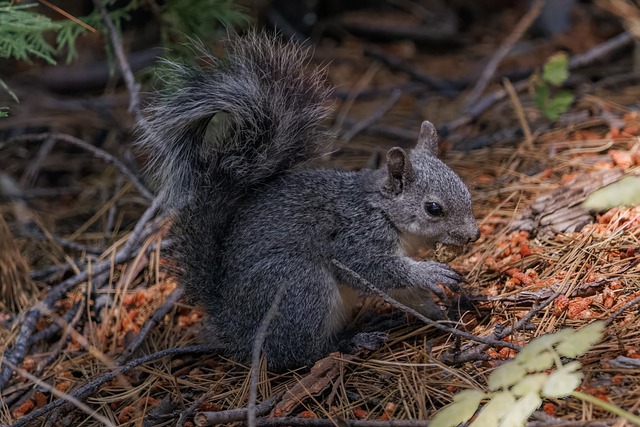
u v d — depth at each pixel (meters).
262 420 7.86
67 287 10.97
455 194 9.41
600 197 6.97
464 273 10.27
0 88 16.64
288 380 9.22
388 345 9.27
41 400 9.48
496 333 8.43
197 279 9.65
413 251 10.04
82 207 14.03
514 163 12.47
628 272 9.08
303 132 9.94
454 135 14.34
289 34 18.88
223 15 13.92
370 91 17.08
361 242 9.53
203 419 7.93
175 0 13.73
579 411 7.26
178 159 9.67
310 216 9.55
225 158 9.64
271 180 9.97
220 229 9.73
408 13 20.34
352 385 8.66
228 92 9.54
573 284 9.17
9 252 11.39
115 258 11.29
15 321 10.77
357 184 9.75
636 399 7.18
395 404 8.16
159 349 10.28
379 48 19.22
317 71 10.06
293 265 9.31
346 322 10.22
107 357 10.27
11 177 15.03
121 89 17.88
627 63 15.92
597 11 18.00
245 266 9.38
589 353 7.98
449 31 19.20
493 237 10.80
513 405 6.63
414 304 9.82
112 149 15.80
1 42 11.16
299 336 9.26
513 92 14.28
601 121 12.89
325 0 20.11
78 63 18.05
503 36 18.83
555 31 17.95
